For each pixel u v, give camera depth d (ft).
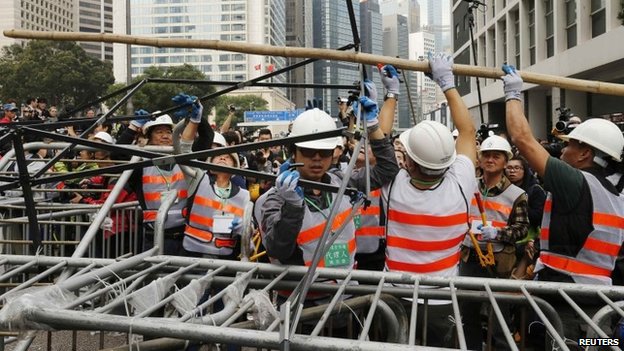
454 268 9.35
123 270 8.21
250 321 7.02
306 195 8.82
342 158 16.84
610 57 50.52
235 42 9.85
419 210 9.23
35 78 110.83
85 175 7.75
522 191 14.67
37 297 6.21
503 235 13.98
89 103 11.44
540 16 68.64
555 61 63.10
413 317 6.61
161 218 10.40
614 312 7.11
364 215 12.29
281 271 8.13
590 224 9.43
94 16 342.03
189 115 10.96
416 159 9.12
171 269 8.69
